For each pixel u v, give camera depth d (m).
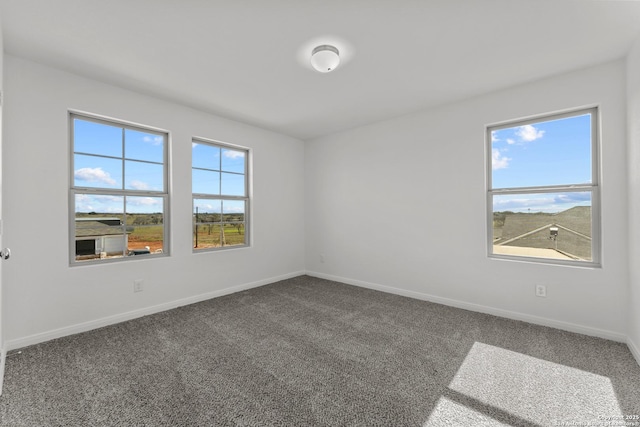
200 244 3.58
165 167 3.24
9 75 2.22
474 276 3.12
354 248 4.22
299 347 2.28
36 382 1.80
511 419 1.49
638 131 2.04
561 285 2.61
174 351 2.21
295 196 4.74
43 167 2.38
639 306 2.03
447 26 1.92
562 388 1.74
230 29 1.94
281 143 4.50
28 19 1.82
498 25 1.91
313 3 1.70
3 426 1.44
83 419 1.48
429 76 2.62
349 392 1.72
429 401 1.63
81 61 2.35
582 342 2.33
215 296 3.61
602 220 2.40
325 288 4.03
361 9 1.75
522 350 2.22
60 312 2.46
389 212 3.82
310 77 2.63
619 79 2.32
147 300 3.01
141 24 1.89
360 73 2.56
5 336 2.18
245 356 2.14
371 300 3.48
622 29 1.94
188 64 2.40
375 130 3.95
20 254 2.27
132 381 1.81
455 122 3.23
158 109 3.10
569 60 2.35
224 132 3.73
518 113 2.81
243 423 1.46
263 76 2.62
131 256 2.97
